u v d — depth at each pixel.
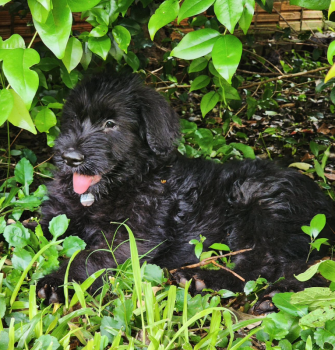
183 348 0.89
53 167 1.38
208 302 1.05
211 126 1.81
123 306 0.94
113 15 1.17
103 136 1.18
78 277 1.07
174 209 1.24
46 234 1.22
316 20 2.66
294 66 2.05
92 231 1.20
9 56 0.94
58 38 0.96
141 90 1.25
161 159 1.25
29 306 0.92
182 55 0.99
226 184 1.28
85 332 0.92
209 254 1.14
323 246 1.24
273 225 1.21
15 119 0.98
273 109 1.96
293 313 0.94
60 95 1.38
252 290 1.05
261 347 0.96
